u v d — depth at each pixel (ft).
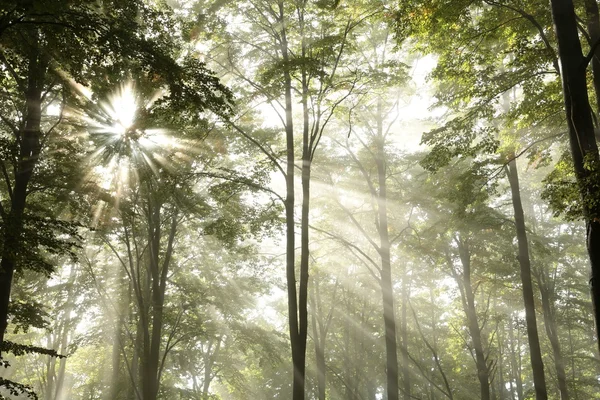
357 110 72.49
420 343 127.65
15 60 43.09
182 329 77.92
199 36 57.52
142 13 41.47
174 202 68.13
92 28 36.70
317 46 53.26
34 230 39.83
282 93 59.31
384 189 76.33
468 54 51.78
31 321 56.49
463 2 46.19
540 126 55.52
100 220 60.64
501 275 92.48
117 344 85.35
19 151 49.83
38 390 115.85
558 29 36.76
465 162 79.82
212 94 38.45
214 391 158.81
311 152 58.49
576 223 111.86
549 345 131.03
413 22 47.50
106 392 91.15
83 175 53.21
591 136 34.37
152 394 67.05
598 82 40.52
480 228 79.71
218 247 84.64
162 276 73.56
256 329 86.28
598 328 32.30
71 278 85.97
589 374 139.23
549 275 116.57
